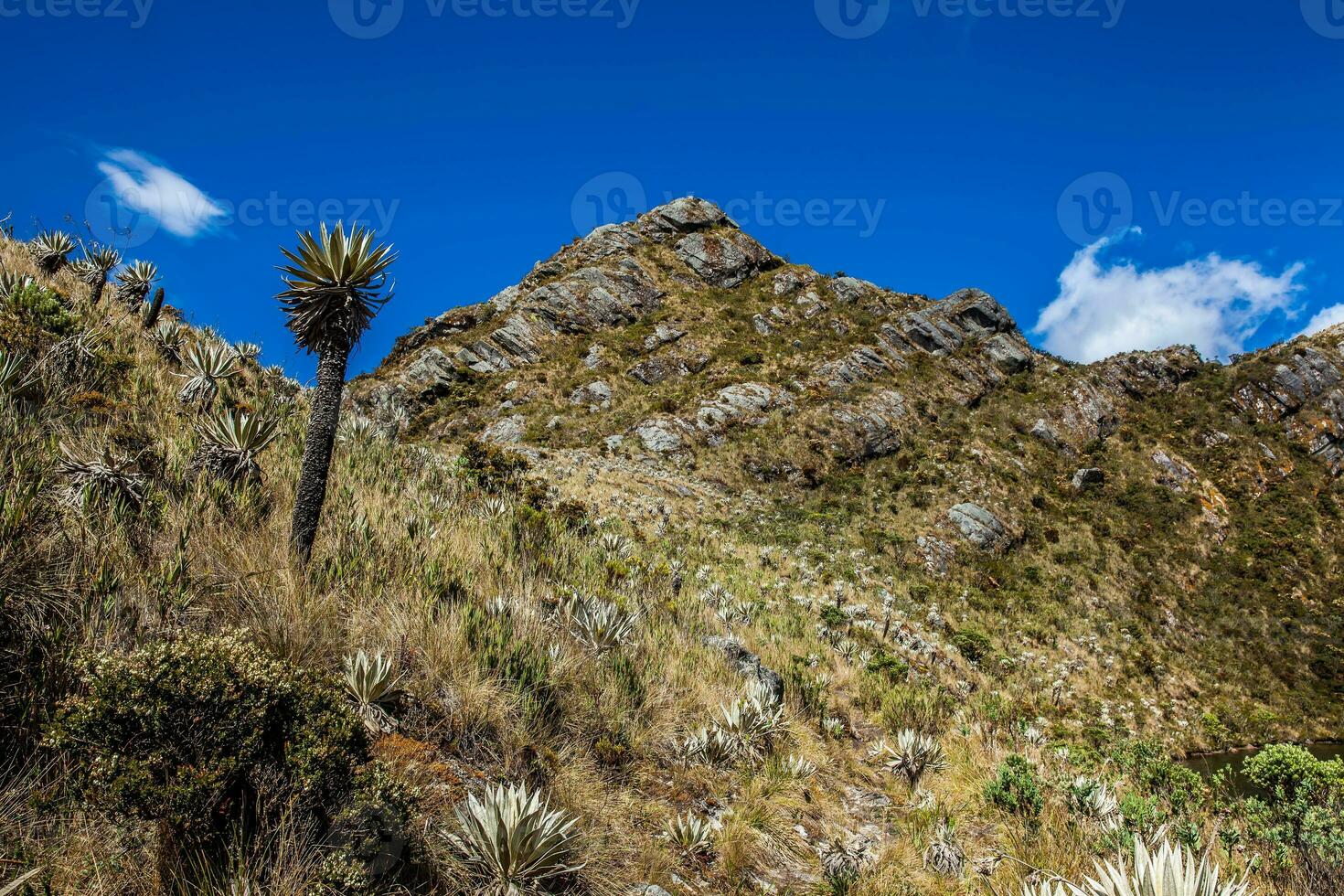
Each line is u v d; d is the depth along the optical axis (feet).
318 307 15.62
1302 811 14.58
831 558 100.68
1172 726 90.38
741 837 15.75
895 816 21.04
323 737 8.89
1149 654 115.55
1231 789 19.61
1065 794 20.95
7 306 22.06
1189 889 5.85
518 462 46.47
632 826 14.47
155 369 26.94
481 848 10.41
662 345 215.92
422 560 19.90
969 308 220.43
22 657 8.93
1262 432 220.23
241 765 8.11
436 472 35.06
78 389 20.48
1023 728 36.70
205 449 18.22
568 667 18.49
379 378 199.52
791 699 29.73
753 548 82.48
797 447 153.17
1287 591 148.97
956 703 43.73
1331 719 111.24
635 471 113.60
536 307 224.94
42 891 6.75
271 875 7.77
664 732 19.39
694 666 25.72
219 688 8.21
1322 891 13.20
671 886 13.08
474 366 202.18
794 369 192.65
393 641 14.55
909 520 135.95
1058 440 185.68
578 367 203.62
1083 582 134.41
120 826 7.71
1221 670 119.55
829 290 255.09
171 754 7.77
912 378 192.85
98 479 14.29
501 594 20.27
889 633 65.36
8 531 10.43
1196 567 151.53
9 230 36.63
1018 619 111.86
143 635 10.73
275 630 12.64
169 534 14.32
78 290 32.89
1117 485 175.63
